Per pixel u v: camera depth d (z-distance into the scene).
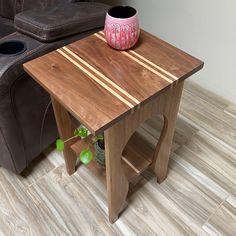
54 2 1.24
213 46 1.50
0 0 1.40
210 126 1.50
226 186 1.26
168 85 0.80
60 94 0.77
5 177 1.30
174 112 0.98
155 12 1.63
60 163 1.36
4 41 1.01
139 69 0.84
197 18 1.47
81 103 0.75
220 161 1.35
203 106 1.61
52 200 1.23
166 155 1.14
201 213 1.18
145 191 1.25
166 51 0.91
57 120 1.05
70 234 1.13
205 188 1.25
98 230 1.14
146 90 0.78
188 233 1.12
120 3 1.74
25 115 1.09
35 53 0.98
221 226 1.14
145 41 0.94
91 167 1.13
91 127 0.69
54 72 0.84
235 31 1.37
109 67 0.85
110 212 1.09
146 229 1.13
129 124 0.82
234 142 1.43
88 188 1.26
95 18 1.10
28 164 1.31
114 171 0.92
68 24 1.03
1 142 1.09
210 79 1.63
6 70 0.92
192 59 0.88
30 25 1.01
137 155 1.13
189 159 1.36
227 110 1.58
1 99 0.95
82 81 0.81
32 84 1.04
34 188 1.27
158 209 1.19
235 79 1.52
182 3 1.47
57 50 0.92
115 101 0.75
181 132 1.47
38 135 1.21
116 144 0.84
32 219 1.17
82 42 0.95
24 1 1.33
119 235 1.12
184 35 1.59
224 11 1.35
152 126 1.49
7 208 1.20
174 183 1.27
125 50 0.91
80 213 1.19
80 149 1.12
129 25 0.84
